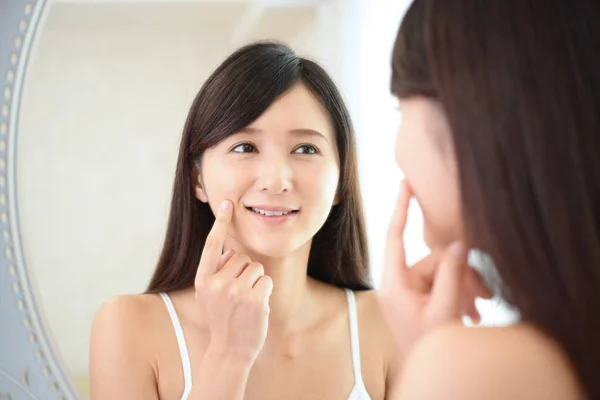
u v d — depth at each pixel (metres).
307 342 0.76
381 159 0.73
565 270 0.43
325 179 0.71
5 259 0.61
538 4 0.46
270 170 0.70
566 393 0.41
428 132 0.52
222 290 0.68
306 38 0.71
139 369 0.70
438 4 0.49
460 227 0.51
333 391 0.74
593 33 0.45
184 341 0.73
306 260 0.76
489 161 0.45
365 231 0.76
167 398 0.73
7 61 0.61
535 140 0.44
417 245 0.60
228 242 0.73
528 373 0.41
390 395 0.74
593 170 0.44
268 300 0.75
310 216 0.72
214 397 0.68
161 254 0.71
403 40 0.53
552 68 0.45
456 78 0.47
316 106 0.70
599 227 0.44
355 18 0.70
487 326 0.44
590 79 0.45
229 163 0.70
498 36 0.46
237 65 0.69
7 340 0.62
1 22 0.60
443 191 0.52
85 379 0.65
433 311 0.52
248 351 0.68
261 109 0.69
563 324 0.43
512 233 0.44
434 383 0.43
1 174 0.61
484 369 0.42
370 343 0.74
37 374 0.62
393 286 0.57
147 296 0.72
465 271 0.52
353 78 0.71
